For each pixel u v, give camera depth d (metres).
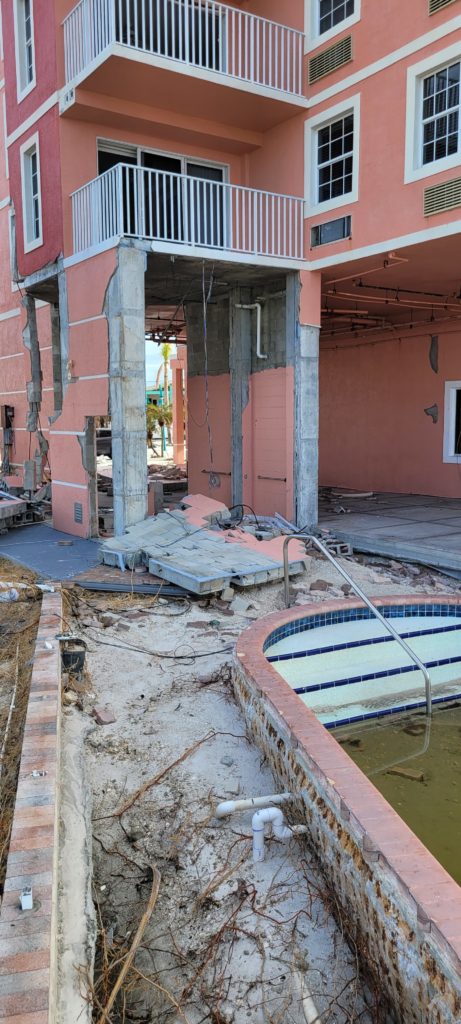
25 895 2.52
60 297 11.01
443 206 8.50
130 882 3.30
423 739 5.30
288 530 10.28
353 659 6.15
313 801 3.37
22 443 18.30
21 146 12.00
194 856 3.45
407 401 15.02
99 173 10.84
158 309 15.32
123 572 8.28
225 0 11.44
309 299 10.90
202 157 11.65
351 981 2.73
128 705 5.04
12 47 11.99
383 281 11.66
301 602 7.59
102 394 9.81
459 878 3.50
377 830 2.77
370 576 8.75
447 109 8.48
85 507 10.78
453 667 6.68
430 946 2.26
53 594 7.23
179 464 26.06
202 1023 2.61
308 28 10.36
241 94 9.99
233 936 2.98
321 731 3.70
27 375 17.55
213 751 4.38
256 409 12.13
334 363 16.88
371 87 9.39
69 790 3.74
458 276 11.19
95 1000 2.56
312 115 10.47
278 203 10.43
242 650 5.13
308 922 3.03
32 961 2.25
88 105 9.93
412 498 14.51
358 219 9.82
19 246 12.71
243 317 12.03
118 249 8.95
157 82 9.60
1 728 4.34
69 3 10.31
